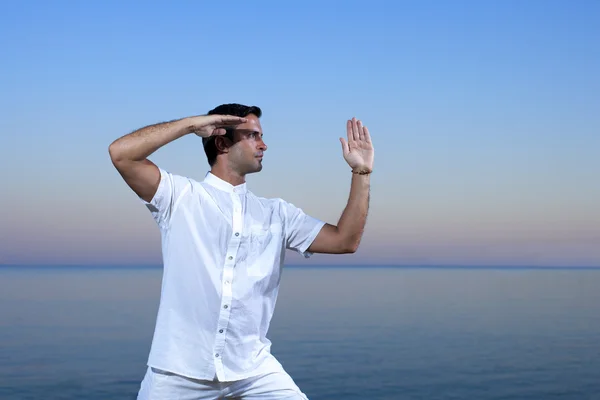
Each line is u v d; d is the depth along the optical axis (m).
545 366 23.50
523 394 18.44
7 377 19.83
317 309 54.16
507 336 33.44
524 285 125.19
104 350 26.20
